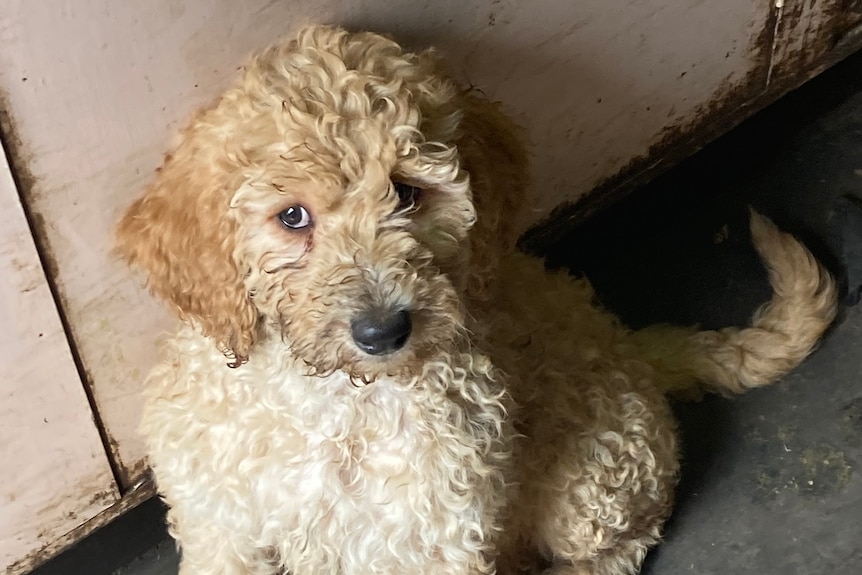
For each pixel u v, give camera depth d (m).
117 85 0.50
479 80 0.66
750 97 0.87
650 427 0.68
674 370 0.78
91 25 0.47
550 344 0.66
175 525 0.65
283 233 0.50
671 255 0.92
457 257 0.54
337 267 0.49
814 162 0.97
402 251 0.50
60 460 0.64
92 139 0.51
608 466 0.66
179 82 0.52
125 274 0.58
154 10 0.49
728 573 0.73
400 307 0.49
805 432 0.80
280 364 0.54
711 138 0.87
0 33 0.45
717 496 0.77
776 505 0.76
